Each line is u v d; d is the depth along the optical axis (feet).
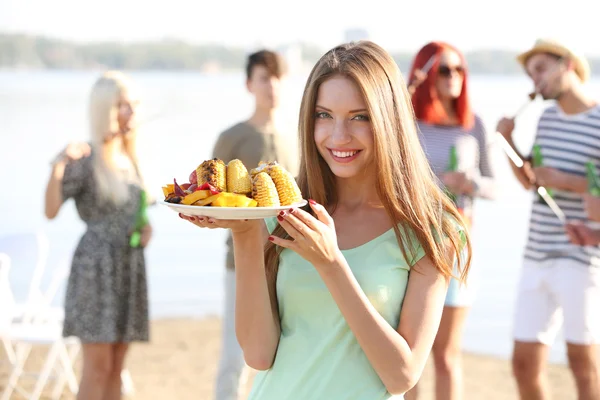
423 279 8.50
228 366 17.01
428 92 17.83
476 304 31.32
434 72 17.78
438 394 16.22
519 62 17.92
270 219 9.21
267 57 18.61
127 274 16.87
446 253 8.57
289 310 8.72
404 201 8.51
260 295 8.66
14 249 20.61
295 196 8.02
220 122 89.97
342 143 8.50
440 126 17.98
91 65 253.65
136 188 17.01
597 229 16.02
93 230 16.76
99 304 16.57
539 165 17.15
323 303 8.52
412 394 9.81
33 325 19.65
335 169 8.71
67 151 16.71
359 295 7.99
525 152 55.31
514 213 48.57
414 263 8.55
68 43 250.57
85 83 198.90
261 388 8.75
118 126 16.96
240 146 18.35
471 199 17.81
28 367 23.38
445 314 16.19
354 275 8.50
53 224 43.45
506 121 18.04
